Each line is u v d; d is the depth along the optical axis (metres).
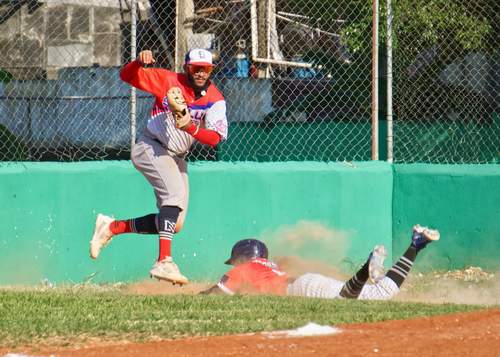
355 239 30.53
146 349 14.45
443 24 36.03
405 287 28.08
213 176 29.09
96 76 33.44
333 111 35.41
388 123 31.27
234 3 38.28
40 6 43.25
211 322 17.02
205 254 28.94
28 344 15.07
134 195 28.39
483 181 29.64
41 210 27.23
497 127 36.31
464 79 36.44
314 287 23.33
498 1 36.56
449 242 30.12
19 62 42.94
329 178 30.31
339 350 14.31
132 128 28.62
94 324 16.67
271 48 37.19
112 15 44.69
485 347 14.62
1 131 31.97
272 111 35.16
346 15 36.66
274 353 14.12
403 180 30.84
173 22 36.28
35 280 27.09
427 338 15.27
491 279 28.84
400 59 35.25
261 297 21.23
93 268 27.84
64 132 33.00
